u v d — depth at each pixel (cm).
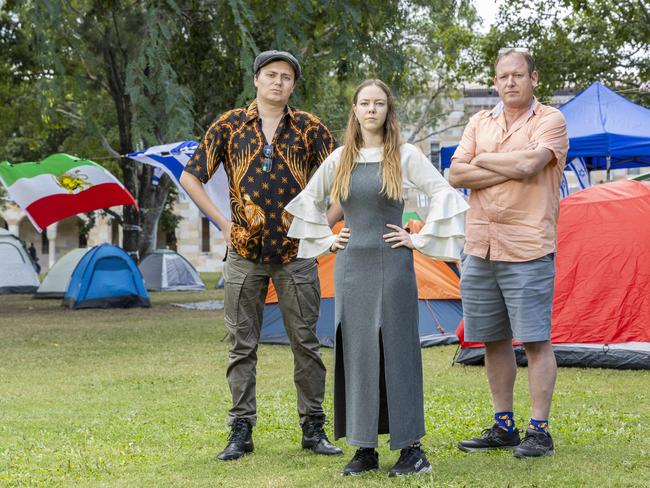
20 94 2342
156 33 1470
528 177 461
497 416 484
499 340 482
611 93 1239
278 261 483
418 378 428
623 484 396
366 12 1570
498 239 468
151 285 2523
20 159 2969
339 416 440
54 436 546
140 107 1465
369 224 428
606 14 2102
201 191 495
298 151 492
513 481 405
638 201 848
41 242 4881
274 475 432
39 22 1477
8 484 427
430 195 430
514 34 2175
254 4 1498
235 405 488
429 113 3086
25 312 1677
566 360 830
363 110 429
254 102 504
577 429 527
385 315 421
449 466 438
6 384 785
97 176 1498
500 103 487
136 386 766
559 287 844
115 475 445
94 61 1791
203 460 470
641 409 603
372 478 416
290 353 977
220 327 1352
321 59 1622
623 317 818
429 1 2253
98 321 1470
